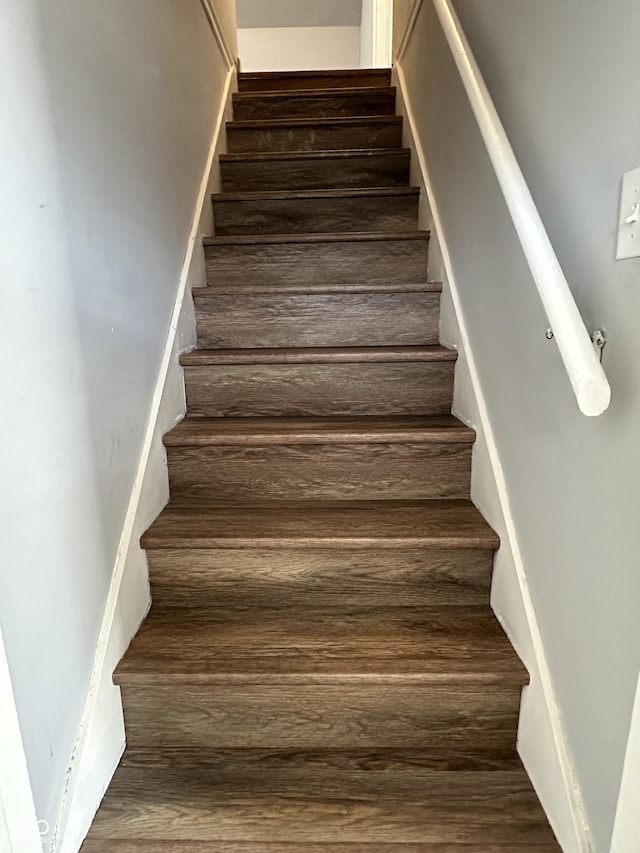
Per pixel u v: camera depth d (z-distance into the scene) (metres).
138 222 1.36
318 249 2.01
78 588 1.00
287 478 1.50
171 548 1.29
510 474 1.22
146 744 1.18
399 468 1.49
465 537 1.28
